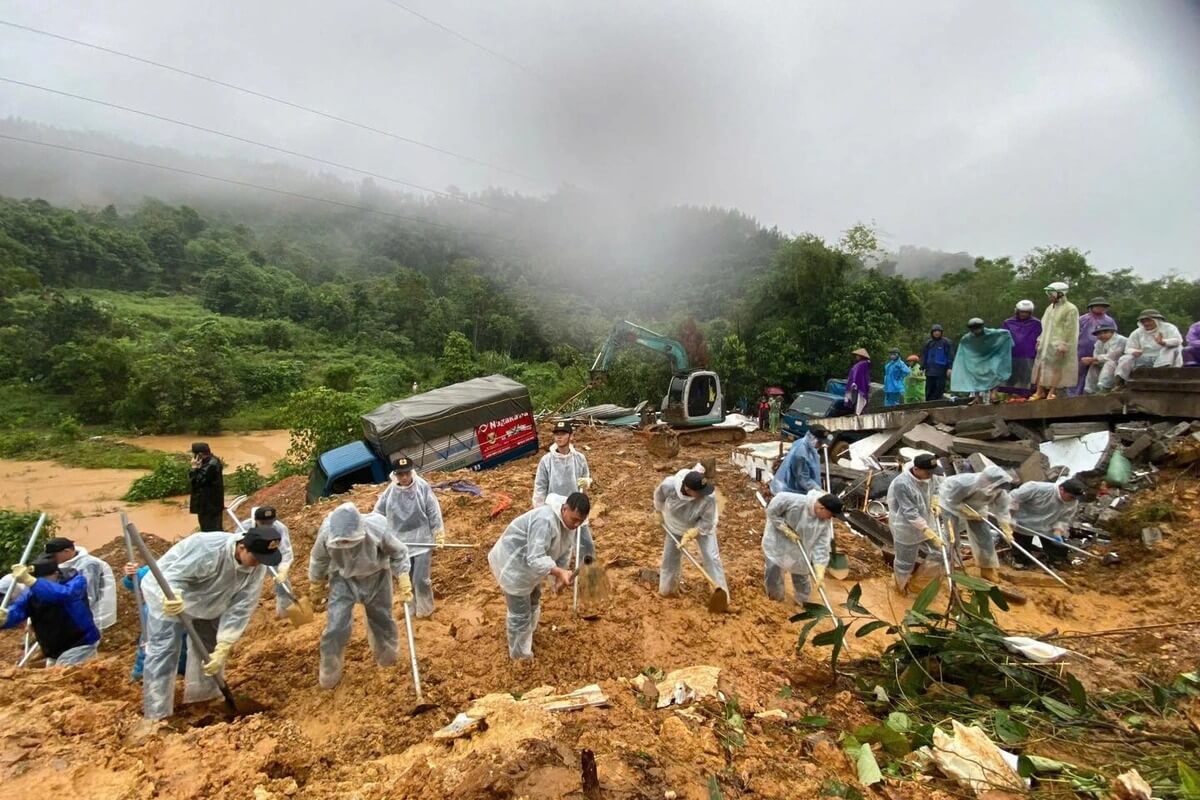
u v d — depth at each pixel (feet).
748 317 90.63
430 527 21.76
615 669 17.28
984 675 15.60
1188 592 22.38
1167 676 16.29
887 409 40.96
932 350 43.57
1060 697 14.76
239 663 17.30
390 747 13.03
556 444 26.21
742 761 11.09
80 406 98.78
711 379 52.13
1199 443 26.84
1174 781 11.02
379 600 16.75
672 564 22.04
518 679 16.67
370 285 209.97
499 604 21.81
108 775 10.08
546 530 16.49
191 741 11.55
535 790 8.92
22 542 39.45
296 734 12.82
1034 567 26.53
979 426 34.88
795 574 21.86
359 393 108.68
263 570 15.48
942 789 10.89
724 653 18.34
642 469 42.32
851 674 16.78
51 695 12.87
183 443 91.81
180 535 49.11
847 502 33.32
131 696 15.33
